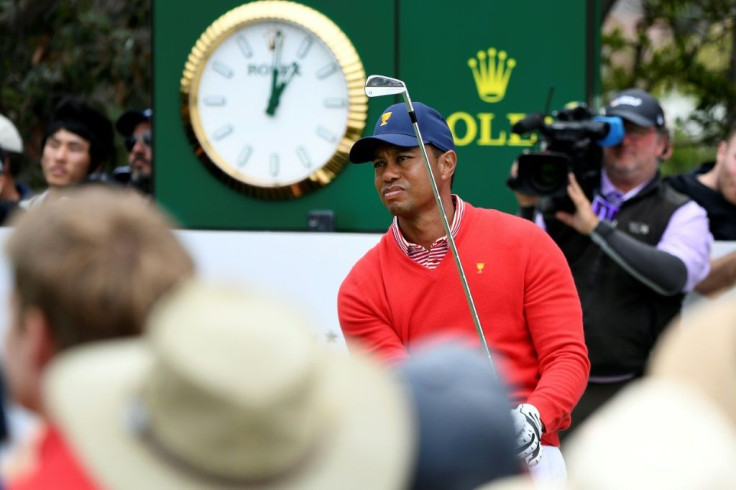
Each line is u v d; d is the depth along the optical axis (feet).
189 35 51.85
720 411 15.07
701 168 56.13
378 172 38.60
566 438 47.80
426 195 38.09
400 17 50.98
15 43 78.28
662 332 47.34
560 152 46.83
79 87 78.54
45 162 58.49
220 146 51.78
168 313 15.97
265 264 48.75
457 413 19.53
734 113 86.69
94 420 16.40
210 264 48.93
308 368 15.74
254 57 51.52
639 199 48.37
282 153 51.44
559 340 37.24
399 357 37.81
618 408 14.73
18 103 77.71
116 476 16.19
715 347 15.24
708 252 48.21
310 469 16.58
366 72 51.21
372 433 16.80
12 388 18.51
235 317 15.75
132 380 16.53
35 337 18.06
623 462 13.94
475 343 37.60
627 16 89.66
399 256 38.45
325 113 51.19
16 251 18.02
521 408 35.06
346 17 51.21
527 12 50.88
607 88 87.66
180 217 52.08
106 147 59.21
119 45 78.64
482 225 38.19
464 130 51.21
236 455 15.92
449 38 51.03
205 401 15.65
